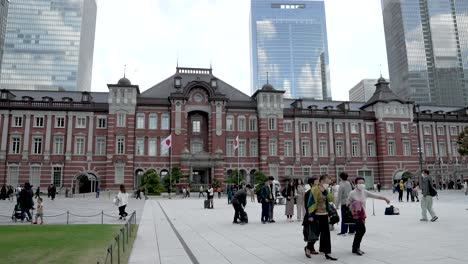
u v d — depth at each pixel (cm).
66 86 13950
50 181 5831
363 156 6912
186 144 6222
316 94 18500
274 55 18750
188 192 5297
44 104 5984
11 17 14175
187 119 6425
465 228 1650
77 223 2094
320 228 1089
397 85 15938
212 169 6016
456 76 15062
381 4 17575
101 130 6100
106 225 1948
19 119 5925
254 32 19012
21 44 14038
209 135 6291
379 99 7044
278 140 6469
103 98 6500
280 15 19238
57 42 14238
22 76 13812
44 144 5897
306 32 19138
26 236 1530
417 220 1966
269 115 6512
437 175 7000
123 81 6159
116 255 1145
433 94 14875
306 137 6775
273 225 1889
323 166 6725
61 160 5906
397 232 1546
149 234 1638
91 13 16450
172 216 2444
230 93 6831
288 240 1409
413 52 15212
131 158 5950
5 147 5750
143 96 6384
